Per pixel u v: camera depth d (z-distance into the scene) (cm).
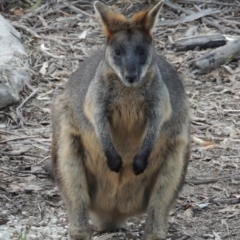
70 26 2173
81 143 1218
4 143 1590
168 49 2066
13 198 1358
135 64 1134
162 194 1212
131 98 1156
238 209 1349
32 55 1986
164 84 1179
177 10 2245
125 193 1219
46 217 1288
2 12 2264
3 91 1739
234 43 1992
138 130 1186
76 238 1204
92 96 1168
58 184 1239
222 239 1245
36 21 2198
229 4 2270
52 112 1265
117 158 1157
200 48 2061
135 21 1186
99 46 2062
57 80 1886
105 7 1202
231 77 1922
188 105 1253
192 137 1644
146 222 1212
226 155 1569
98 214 1259
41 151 1562
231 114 1758
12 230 1219
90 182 1235
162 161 1217
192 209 1346
